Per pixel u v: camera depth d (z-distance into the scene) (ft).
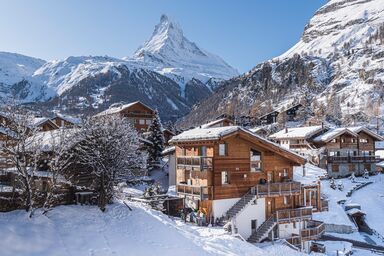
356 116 477.36
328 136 223.92
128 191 126.00
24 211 68.44
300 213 117.60
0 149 70.44
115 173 79.05
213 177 109.29
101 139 77.25
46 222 67.10
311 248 122.83
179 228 83.66
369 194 194.80
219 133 107.04
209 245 79.30
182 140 118.52
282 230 115.75
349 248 131.54
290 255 97.50
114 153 77.61
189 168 115.14
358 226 166.81
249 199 110.83
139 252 66.69
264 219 115.55
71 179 83.30
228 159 111.86
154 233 74.54
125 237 70.18
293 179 128.98
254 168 117.70
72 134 79.56
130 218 77.00
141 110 290.97
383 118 477.77
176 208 108.78
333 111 521.65
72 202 78.33
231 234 93.30
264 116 410.52
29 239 61.16
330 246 133.69
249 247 85.87
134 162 85.10
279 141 257.55
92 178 86.12
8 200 68.69
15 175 76.23
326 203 155.33
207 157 110.01
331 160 221.05
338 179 216.95
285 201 121.60
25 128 70.44
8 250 57.57
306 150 233.55
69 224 69.05
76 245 63.72
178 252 70.44
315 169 216.95
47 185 77.05
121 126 80.64
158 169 188.03
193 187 111.24
